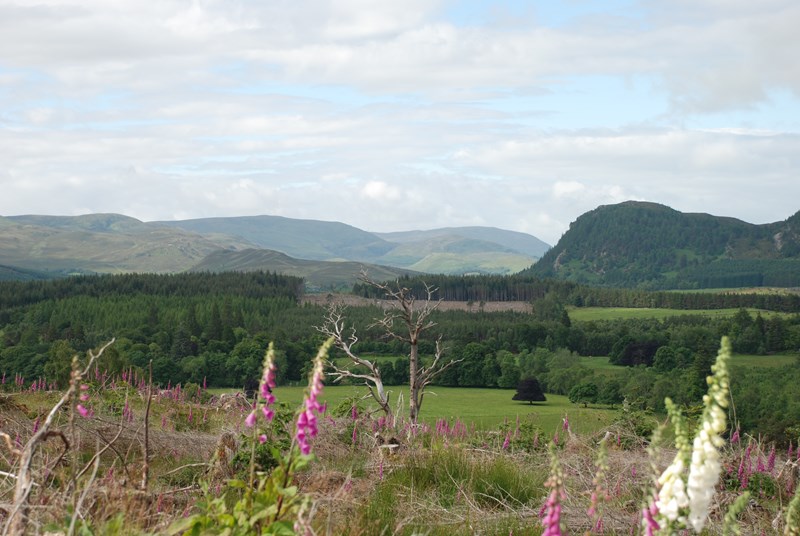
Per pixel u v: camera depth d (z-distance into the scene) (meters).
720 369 3.25
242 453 9.30
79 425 9.32
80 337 105.12
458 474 9.63
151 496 6.72
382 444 13.09
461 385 97.00
